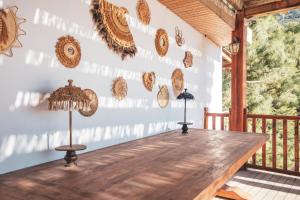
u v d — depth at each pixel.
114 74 2.80
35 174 1.67
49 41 2.11
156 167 1.77
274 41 10.31
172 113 3.98
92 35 2.53
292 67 10.27
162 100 3.71
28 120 1.96
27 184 1.47
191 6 3.78
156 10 3.59
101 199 1.23
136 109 3.16
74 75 2.33
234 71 4.63
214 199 3.09
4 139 1.81
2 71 1.79
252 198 3.26
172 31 3.99
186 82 4.43
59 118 2.21
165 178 1.53
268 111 10.28
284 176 4.08
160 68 3.66
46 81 2.09
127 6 3.00
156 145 2.58
